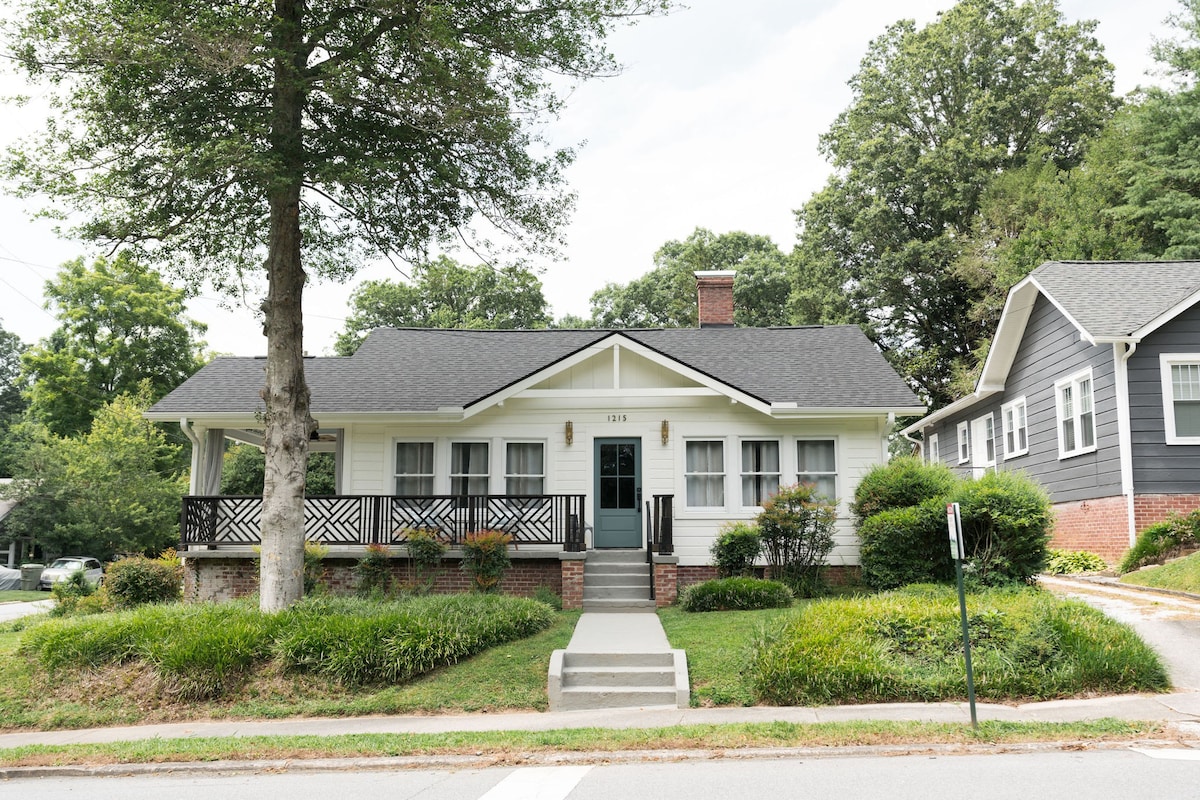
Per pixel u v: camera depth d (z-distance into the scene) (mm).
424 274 17328
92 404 43375
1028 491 14438
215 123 13172
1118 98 37125
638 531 18344
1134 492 17328
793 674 9820
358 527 17406
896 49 40344
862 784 6598
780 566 16641
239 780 7656
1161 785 6281
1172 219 26578
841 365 19922
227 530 17734
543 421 18750
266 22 12289
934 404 38906
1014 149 38469
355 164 12734
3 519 42688
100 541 35562
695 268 46562
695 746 7977
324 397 19078
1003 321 22594
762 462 18391
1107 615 11359
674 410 18562
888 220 37188
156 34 12086
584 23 13742
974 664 9734
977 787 6398
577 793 6664
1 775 8180
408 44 13078
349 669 10984
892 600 11812
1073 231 29234
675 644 11781
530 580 17109
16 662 12148
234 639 11320
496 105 13445
